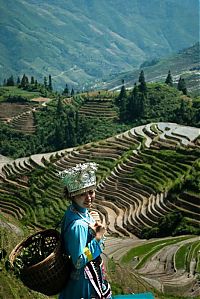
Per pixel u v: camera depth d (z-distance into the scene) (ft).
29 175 382.22
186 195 244.22
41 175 376.48
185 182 252.62
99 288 24.00
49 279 23.40
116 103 649.61
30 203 324.80
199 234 218.38
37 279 23.30
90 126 588.50
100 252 24.25
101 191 308.19
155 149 352.28
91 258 23.67
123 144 394.52
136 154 346.74
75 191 24.54
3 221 104.58
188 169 290.76
